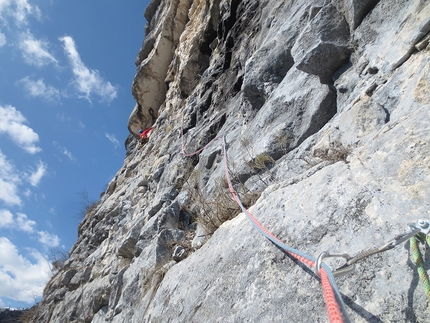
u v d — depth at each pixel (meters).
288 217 2.15
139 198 9.05
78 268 10.21
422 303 1.26
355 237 1.67
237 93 7.01
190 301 2.51
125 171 12.50
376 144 2.07
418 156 1.74
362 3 3.40
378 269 1.48
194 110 8.68
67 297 9.16
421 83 2.27
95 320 7.14
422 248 1.38
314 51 3.54
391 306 1.34
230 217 3.57
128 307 5.16
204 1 12.16
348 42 3.51
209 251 2.89
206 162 5.82
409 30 2.77
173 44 13.95
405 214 1.55
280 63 4.80
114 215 10.28
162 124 11.98
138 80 14.32
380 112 2.55
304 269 1.79
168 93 13.03
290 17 5.24
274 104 4.32
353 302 1.45
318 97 3.70
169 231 5.34
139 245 6.17
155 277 4.38
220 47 9.41
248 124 5.20
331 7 3.73
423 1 2.76
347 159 2.22
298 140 3.69
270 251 2.07
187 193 5.83
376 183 1.82
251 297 1.92
